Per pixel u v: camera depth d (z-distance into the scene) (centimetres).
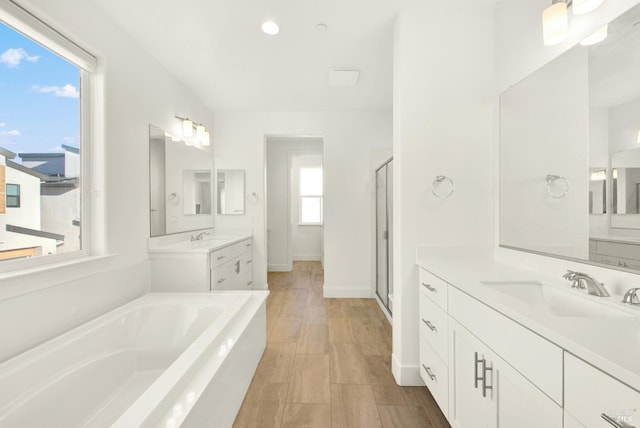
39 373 131
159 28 214
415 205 193
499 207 187
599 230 120
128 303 206
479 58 192
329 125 400
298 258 671
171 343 198
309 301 379
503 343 100
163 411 100
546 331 78
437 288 161
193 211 341
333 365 219
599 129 120
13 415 118
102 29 195
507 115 178
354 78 294
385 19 203
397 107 200
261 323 227
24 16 144
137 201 234
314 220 678
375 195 396
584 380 67
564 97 136
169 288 248
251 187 405
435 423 158
